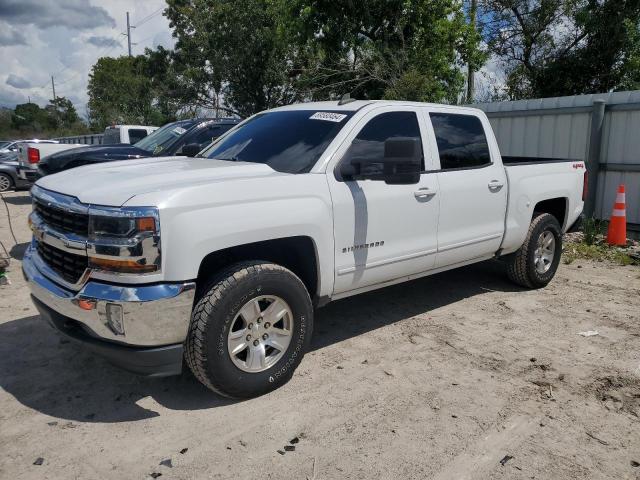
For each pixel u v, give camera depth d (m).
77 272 3.44
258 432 3.35
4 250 7.91
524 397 3.80
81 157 8.45
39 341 4.71
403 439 3.29
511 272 6.18
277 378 3.78
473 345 4.68
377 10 20.34
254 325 3.64
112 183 3.55
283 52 27.72
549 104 10.17
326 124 4.48
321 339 4.82
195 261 3.32
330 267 4.10
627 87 18.70
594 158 9.46
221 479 2.92
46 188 3.84
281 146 4.46
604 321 5.27
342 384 3.97
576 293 6.19
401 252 4.62
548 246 6.34
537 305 5.75
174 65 34.38
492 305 5.74
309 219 3.88
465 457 3.12
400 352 4.53
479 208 5.32
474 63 21.88
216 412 3.58
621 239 8.47
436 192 4.85
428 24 20.55
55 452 3.15
